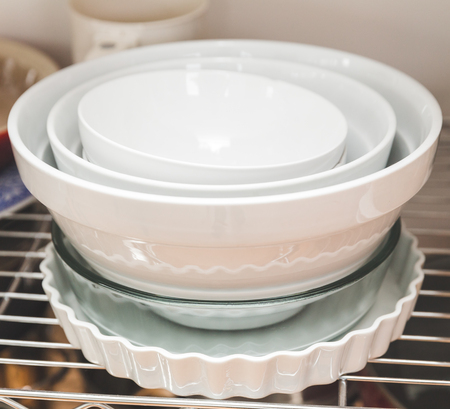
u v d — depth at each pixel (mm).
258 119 453
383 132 385
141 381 342
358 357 350
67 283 413
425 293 448
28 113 389
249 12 624
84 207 280
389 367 549
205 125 462
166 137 451
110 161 342
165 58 498
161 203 260
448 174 654
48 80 424
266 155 441
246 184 294
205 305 315
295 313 359
